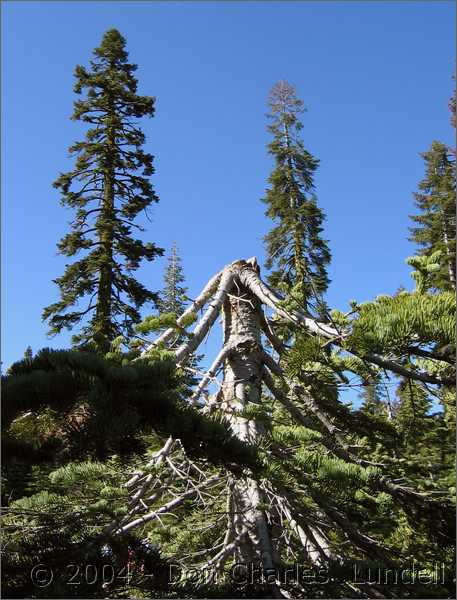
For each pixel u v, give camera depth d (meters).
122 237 17.17
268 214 22.66
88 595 3.27
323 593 4.17
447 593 4.66
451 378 4.39
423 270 3.99
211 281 8.20
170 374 3.30
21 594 3.12
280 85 24.88
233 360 7.30
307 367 6.83
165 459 5.23
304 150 23.33
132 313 16.47
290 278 20.80
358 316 4.25
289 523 6.72
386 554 5.75
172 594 3.80
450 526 5.54
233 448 3.31
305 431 5.35
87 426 2.94
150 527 7.57
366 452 7.05
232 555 5.97
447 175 26.61
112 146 18.34
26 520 4.90
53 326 16.19
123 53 19.89
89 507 4.67
